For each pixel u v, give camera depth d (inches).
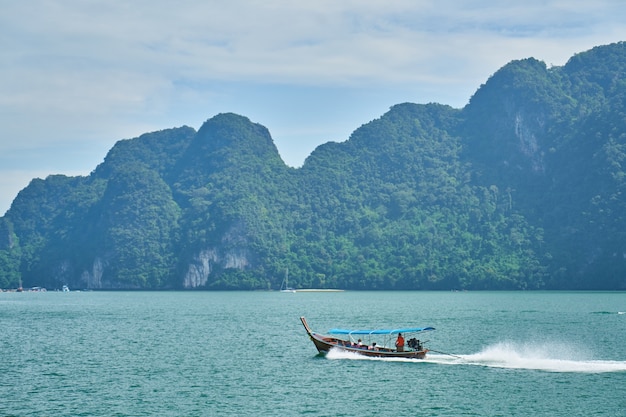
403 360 3348.9
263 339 4345.5
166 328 5187.0
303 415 2377.0
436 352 3570.4
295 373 3056.1
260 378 2952.8
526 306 7824.8
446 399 2576.3
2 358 3528.5
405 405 2497.5
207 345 4035.4
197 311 7465.6
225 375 3024.1
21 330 5083.7
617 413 2389.3
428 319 5866.1
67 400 2571.4
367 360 3376.0
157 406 2487.7
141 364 3321.9
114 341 4269.2
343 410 2437.3
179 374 3051.2
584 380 2876.5
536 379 2893.7
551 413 2395.4
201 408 2463.1
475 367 3166.8
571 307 7559.1
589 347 3850.9
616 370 3070.9
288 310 7514.8
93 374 3058.6
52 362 3393.2
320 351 3540.8
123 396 2632.9
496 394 2645.2
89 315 6855.3
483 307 7687.0
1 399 2588.6
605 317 5984.3
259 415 2377.0
